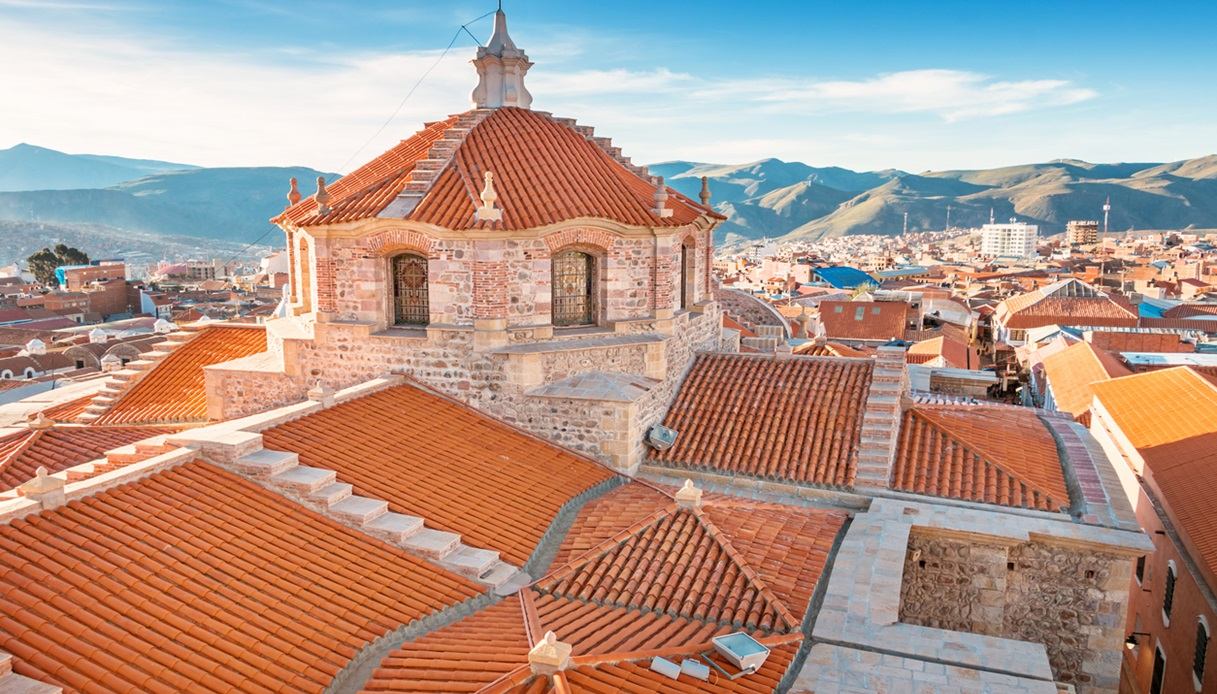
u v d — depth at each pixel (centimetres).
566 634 1583
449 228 2395
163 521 1664
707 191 3331
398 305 2683
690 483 2058
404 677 1429
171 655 1348
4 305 13325
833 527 2144
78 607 1378
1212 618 2503
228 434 1988
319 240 2616
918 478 2430
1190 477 3006
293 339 2716
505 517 2073
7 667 1203
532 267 2517
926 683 1478
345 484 1961
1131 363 5347
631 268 2681
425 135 3106
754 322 5694
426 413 2444
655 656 1485
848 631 1648
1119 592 2077
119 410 3102
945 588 2181
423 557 1839
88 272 15750
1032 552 2133
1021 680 1488
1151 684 3253
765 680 1462
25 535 1500
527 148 2780
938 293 12094
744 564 1827
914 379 4494
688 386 2877
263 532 1741
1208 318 9644
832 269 18425
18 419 3219
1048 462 2555
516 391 2491
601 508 2203
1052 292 10500
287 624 1507
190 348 3459
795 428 2619
